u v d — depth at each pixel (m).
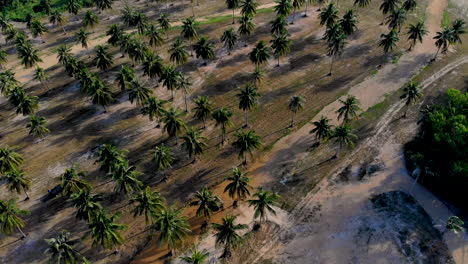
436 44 104.81
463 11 134.25
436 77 101.88
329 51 113.69
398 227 65.88
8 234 68.12
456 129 69.00
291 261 61.78
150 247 64.62
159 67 96.31
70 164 81.88
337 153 80.50
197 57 106.56
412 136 83.69
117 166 65.25
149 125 90.94
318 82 102.31
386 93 96.94
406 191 72.06
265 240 64.88
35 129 82.75
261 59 98.50
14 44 126.62
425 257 61.34
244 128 88.38
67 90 104.12
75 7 135.88
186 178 77.00
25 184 70.62
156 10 146.00
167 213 57.78
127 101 98.81
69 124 92.50
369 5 141.38
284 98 97.00
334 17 115.81
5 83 94.44
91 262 62.94
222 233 57.31
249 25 111.62
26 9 149.75
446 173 70.56
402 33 121.44
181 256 62.78
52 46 125.62
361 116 90.00
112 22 139.00
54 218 70.81
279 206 70.44
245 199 71.50
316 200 71.31
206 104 81.62
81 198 61.78
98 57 101.75
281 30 113.06
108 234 56.12
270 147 82.94
